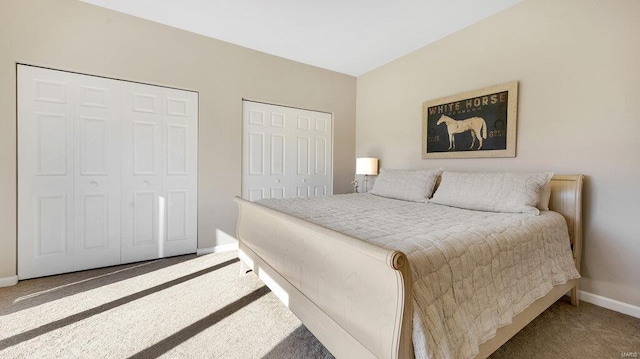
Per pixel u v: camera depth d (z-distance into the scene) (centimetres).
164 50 279
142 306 187
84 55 243
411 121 339
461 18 262
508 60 244
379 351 94
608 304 191
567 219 200
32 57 224
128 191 269
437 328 93
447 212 201
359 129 424
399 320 86
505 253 134
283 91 358
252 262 218
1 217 217
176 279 233
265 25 278
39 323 166
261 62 339
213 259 285
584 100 201
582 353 143
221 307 187
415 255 104
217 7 249
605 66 191
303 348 146
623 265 186
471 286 114
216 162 313
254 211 218
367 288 101
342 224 157
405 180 287
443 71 300
